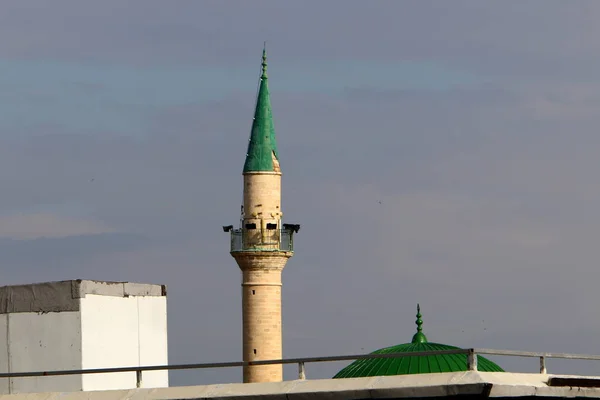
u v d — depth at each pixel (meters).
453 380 72.00
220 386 78.50
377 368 164.75
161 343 114.50
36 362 107.50
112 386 109.06
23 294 108.50
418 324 196.25
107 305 109.62
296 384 75.94
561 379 77.94
